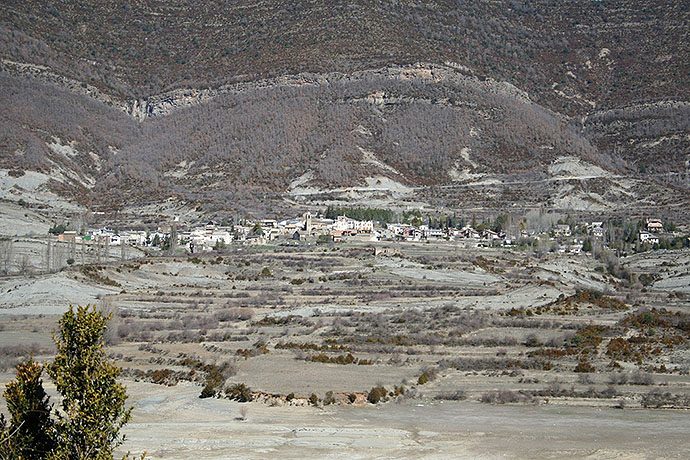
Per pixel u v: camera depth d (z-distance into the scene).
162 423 96.75
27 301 191.50
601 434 91.19
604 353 131.62
